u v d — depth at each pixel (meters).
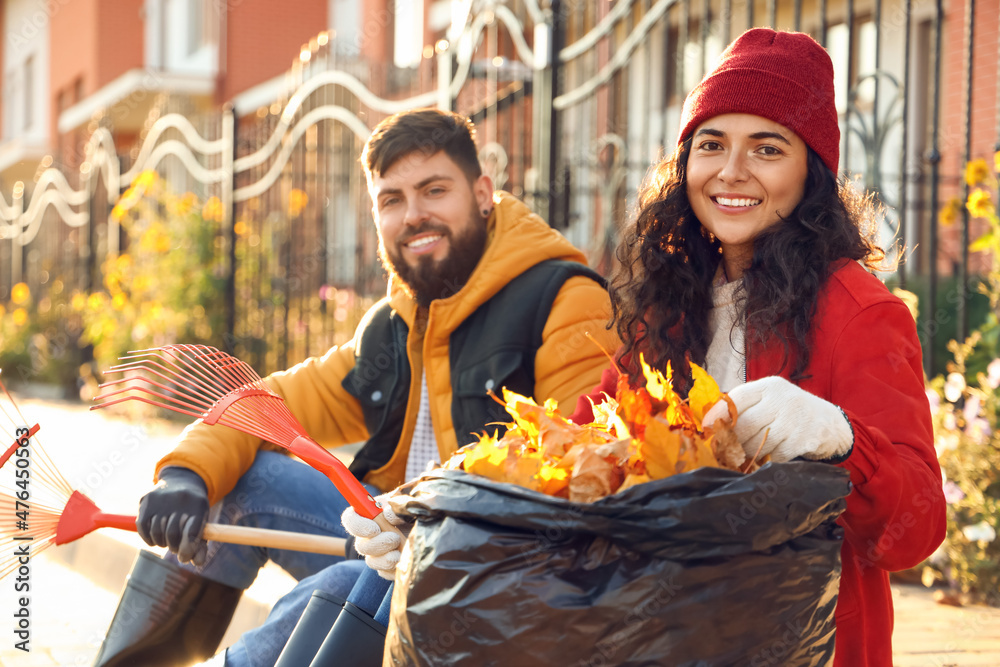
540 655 1.23
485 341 2.31
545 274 2.34
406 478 2.43
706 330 1.86
